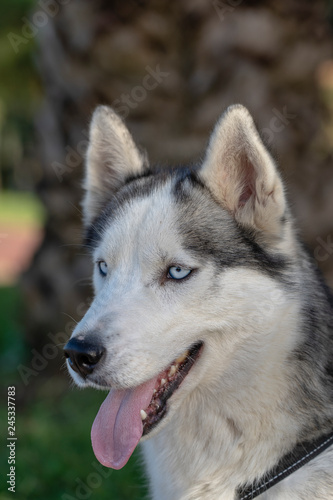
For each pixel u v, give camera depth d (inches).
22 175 1341.0
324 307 138.6
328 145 285.3
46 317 289.7
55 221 284.4
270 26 249.0
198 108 254.4
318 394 131.4
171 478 137.9
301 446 129.7
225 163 135.8
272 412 130.0
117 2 252.7
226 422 133.2
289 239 137.4
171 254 130.9
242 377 130.6
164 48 253.9
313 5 252.1
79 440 227.6
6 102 621.0
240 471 132.2
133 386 124.0
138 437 125.0
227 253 131.6
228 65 251.4
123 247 136.3
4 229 869.8
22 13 415.2
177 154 254.8
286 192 140.6
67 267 282.2
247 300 129.6
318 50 258.5
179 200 137.4
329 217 263.3
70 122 273.6
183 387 130.3
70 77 266.1
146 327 125.3
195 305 129.5
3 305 429.1
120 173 162.4
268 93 253.8
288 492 127.0
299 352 131.0
